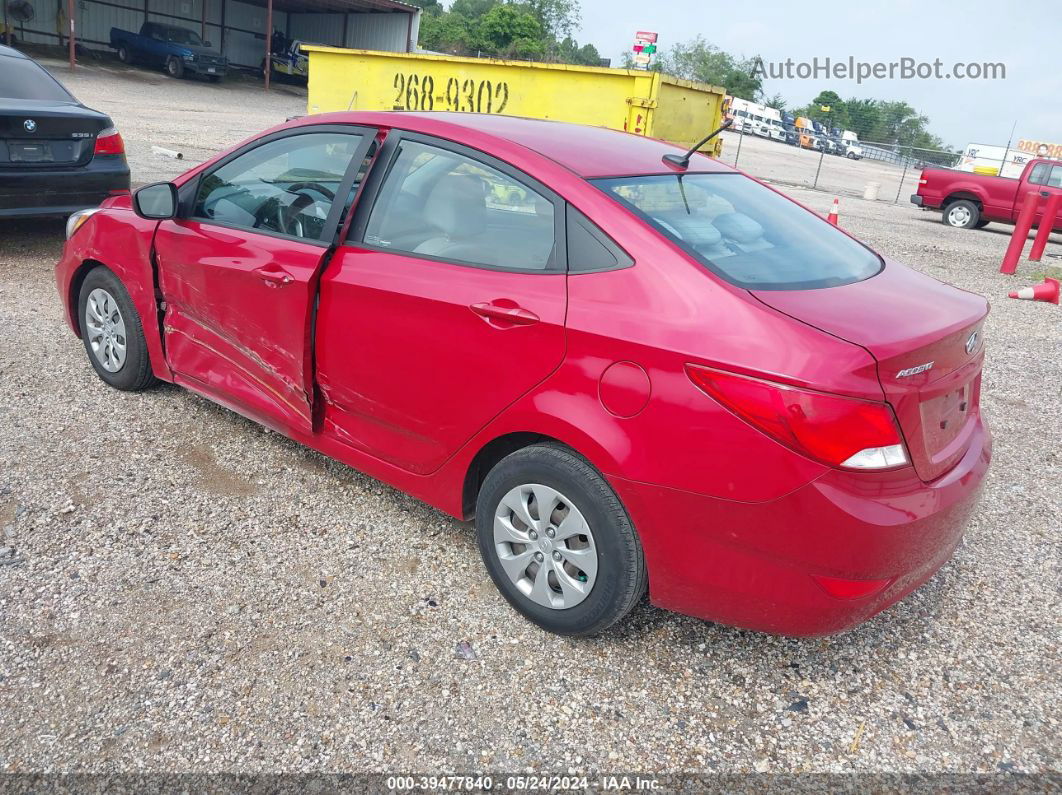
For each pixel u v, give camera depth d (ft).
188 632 9.05
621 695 8.61
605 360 8.17
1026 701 8.88
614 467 8.11
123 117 59.82
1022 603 10.64
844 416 7.18
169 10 124.06
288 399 11.48
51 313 18.78
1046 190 55.21
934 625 10.10
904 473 7.68
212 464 12.67
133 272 13.55
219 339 12.33
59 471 12.05
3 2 104.53
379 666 8.78
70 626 9.00
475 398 9.27
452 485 9.96
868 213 60.29
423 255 9.89
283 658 8.79
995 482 14.21
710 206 9.73
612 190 9.05
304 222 11.10
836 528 7.35
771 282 8.38
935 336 7.91
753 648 9.45
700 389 7.63
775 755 7.99
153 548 10.48
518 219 9.25
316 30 135.64
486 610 9.78
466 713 8.23
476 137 9.90
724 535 7.80
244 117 73.51
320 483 12.39
